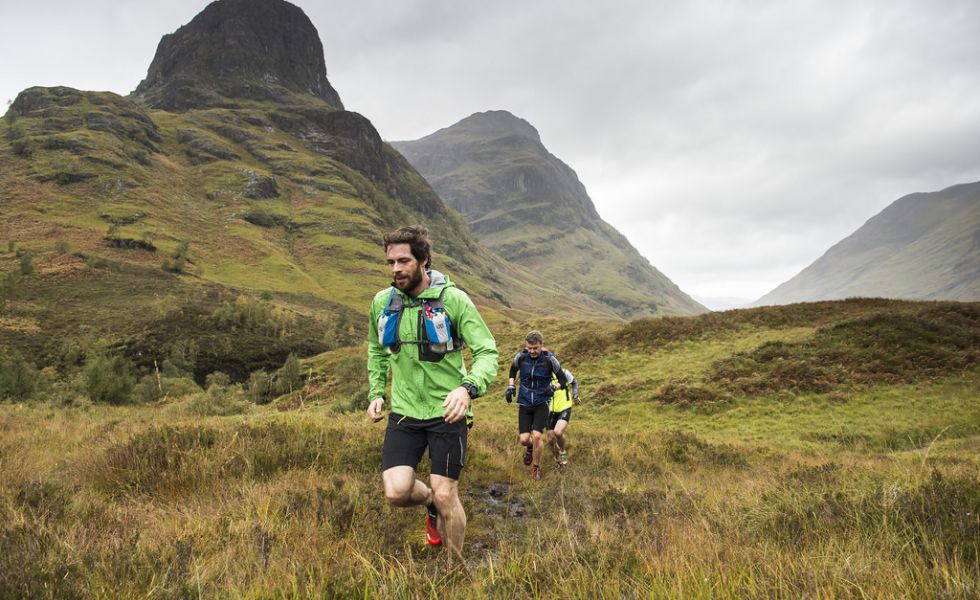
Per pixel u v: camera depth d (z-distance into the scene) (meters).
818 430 16.89
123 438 6.86
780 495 4.68
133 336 70.50
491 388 26.20
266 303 90.75
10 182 151.12
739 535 3.51
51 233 125.88
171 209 162.00
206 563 2.75
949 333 21.38
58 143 172.00
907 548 2.81
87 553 2.71
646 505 5.02
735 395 20.44
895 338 21.81
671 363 24.75
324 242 170.88
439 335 3.19
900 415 17.19
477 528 4.77
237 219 170.75
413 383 3.23
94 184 158.12
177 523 3.49
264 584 2.41
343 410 20.84
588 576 2.51
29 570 2.35
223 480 5.07
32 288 88.06
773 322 27.50
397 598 2.31
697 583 2.30
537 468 7.35
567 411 8.09
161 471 5.14
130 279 101.62
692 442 11.26
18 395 26.67
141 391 31.98
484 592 2.44
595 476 7.36
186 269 121.12
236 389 39.00
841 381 20.08
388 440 3.27
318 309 115.19
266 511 3.70
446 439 3.20
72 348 62.38
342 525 3.72
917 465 8.57
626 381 23.42
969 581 2.19
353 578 2.53
